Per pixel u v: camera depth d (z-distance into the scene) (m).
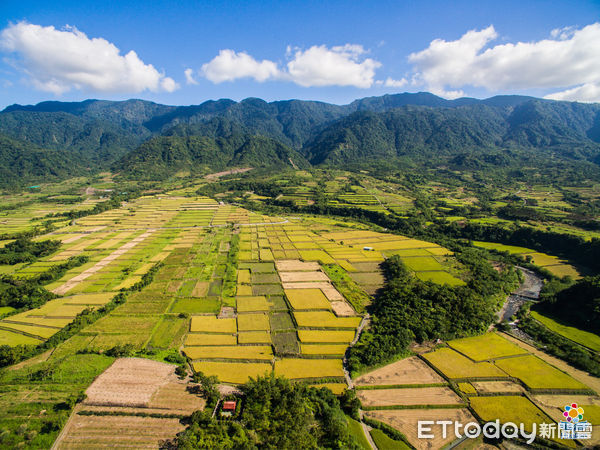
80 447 59.16
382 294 118.00
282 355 87.62
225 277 138.00
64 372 78.75
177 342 93.19
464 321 99.75
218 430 60.69
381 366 83.69
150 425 64.00
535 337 98.56
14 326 101.44
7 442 59.53
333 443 60.47
